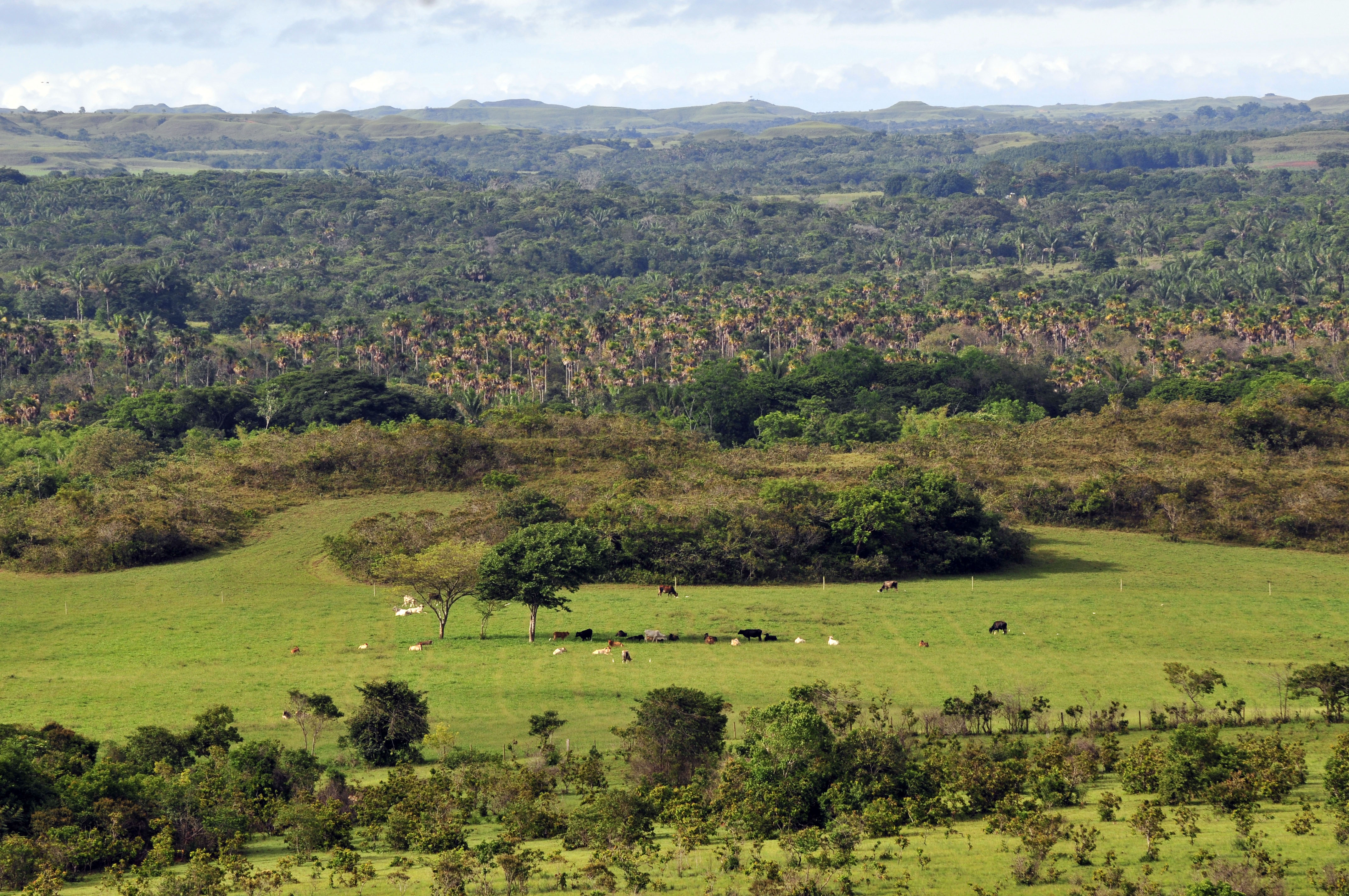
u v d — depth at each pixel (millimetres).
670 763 73125
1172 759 66250
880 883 52625
